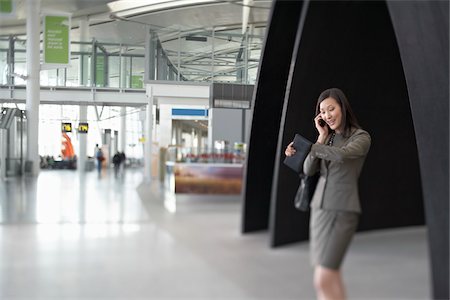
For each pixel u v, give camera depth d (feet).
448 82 10.93
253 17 82.17
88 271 15.52
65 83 89.66
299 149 8.36
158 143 63.77
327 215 8.14
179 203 35.63
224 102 62.23
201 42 75.92
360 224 24.48
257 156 23.67
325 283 7.96
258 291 13.47
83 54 90.48
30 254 17.90
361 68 21.72
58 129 115.24
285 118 20.68
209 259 17.53
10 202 35.01
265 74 22.71
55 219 26.63
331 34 19.69
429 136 11.57
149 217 28.14
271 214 20.24
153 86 68.28
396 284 14.38
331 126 8.70
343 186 8.11
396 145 24.57
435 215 11.51
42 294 13.05
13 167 69.15
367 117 23.32
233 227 25.11
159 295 13.01
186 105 69.15
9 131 68.74
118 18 94.43
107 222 25.84
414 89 11.85
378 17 19.98
